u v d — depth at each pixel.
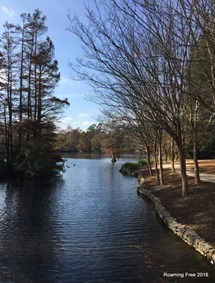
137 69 10.18
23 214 14.67
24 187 24.50
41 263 8.50
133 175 34.47
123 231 11.61
